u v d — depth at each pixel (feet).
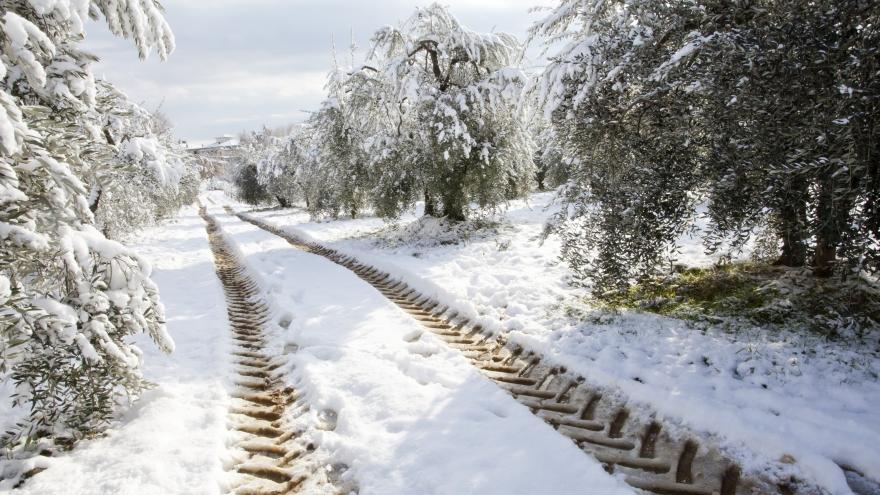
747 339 15.16
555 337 17.65
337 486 10.62
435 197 43.88
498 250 33.60
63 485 10.03
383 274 32.78
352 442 11.93
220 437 12.16
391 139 43.45
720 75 11.39
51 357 10.57
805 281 17.31
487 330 20.08
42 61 12.30
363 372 15.87
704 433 11.44
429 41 41.73
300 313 22.95
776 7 10.73
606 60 14.94
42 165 9.51
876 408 11.25
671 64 12.11
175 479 10.33
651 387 13.25
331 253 44.32
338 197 58.95
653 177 14.90
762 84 10.64
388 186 43.98
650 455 11.28
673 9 13.14
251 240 57.00
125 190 38.45
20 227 9.22
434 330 20.56
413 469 10.70
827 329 14.69
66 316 10.07
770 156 11.06
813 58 10.03
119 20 14.42
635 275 17.29
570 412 13.41
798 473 9.78
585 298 21.31
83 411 11.75
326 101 54.90
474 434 11.86
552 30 21.33
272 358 18.28
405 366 16.56
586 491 9.61
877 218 10.70
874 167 10.20
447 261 31.81
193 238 61.11
